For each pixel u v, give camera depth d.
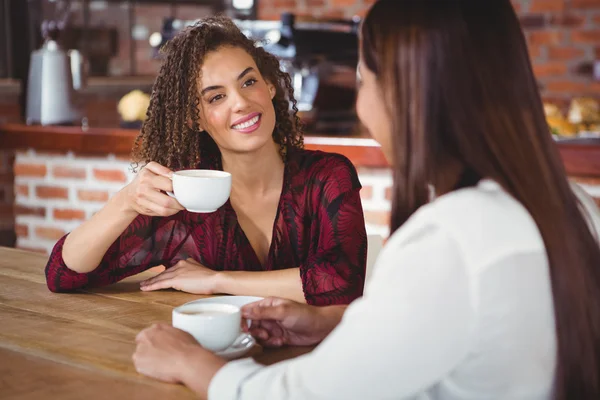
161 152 1.72
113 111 4.64
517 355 0.85
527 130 0.90
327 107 3.42
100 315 1.40
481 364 0.85
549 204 0.88
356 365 0.84
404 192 0.93
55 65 3.34
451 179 0.91
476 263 0.83
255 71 1.61
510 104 0.89
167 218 1.66
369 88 0.97
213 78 1.59
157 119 1.71
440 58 0.89
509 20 0.90
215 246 1.68
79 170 3.21
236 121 1.59
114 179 3.14
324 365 0.87
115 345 1.23
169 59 1.66
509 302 0.84
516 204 0.88
